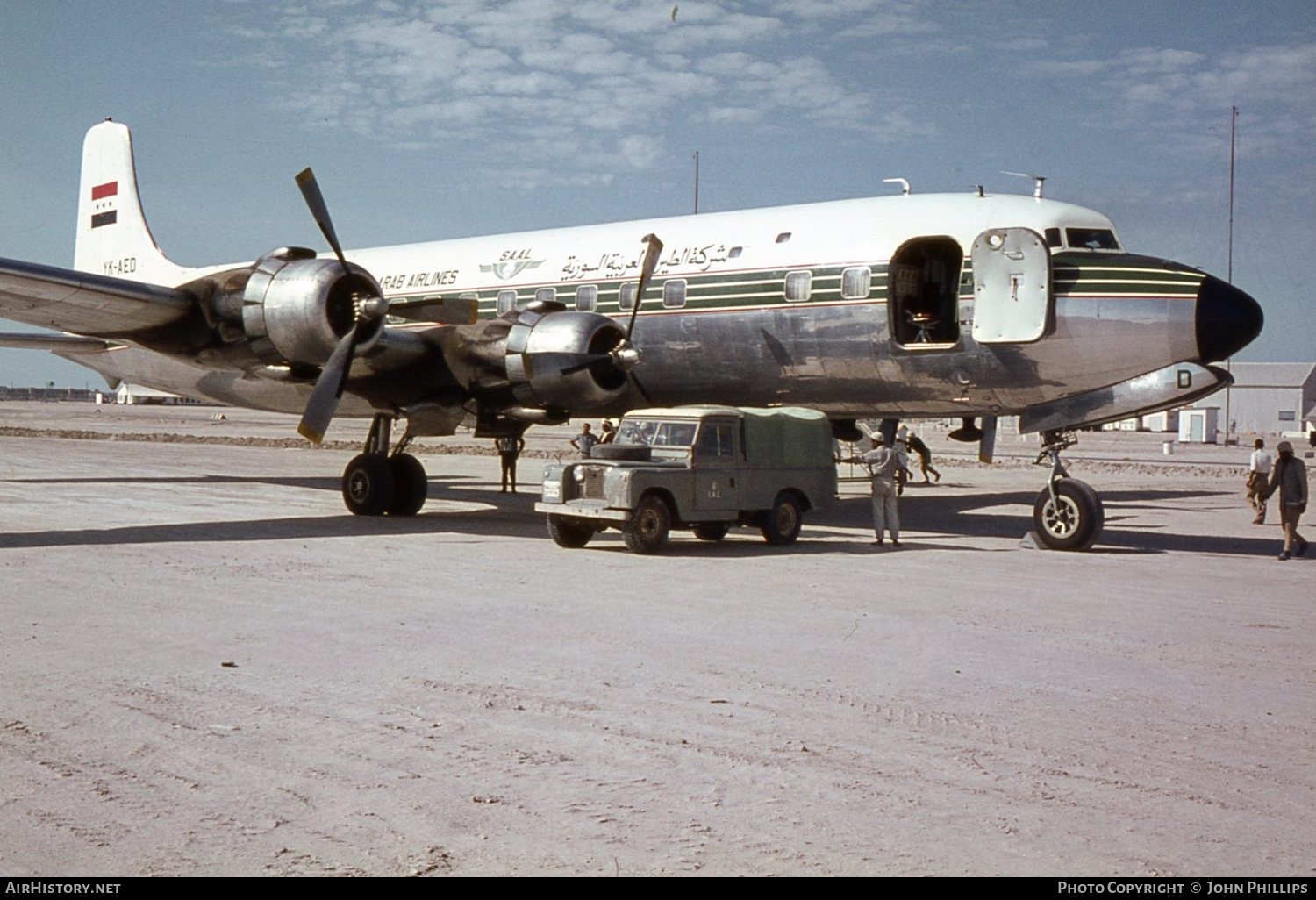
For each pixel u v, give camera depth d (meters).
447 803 4.61
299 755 5.20
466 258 18.64
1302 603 10.06
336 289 13.77
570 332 14.19
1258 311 13.11
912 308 14.96
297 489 20.89
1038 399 13.98
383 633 7.93
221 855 4.04
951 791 4.82
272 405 19.86
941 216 14.31
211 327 14.21
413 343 14.85
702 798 4.71
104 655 7.08
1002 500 22.30
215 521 15.13
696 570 11.42
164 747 5.27
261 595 9.41
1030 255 13.37
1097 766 5.18
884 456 14.03
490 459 34.16
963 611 9.28
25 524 14.35
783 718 5.92
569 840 4.23
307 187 13.38
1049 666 7.25
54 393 163.25
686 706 6.14
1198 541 15.53
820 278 14.78
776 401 15.91
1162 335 12.85
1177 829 4.41
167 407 96.56
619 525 12.77
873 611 9.15
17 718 5.68
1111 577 11.60
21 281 12.91
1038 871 3.99
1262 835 4.35
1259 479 18.09
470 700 6.20
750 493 13.38
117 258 22.31
